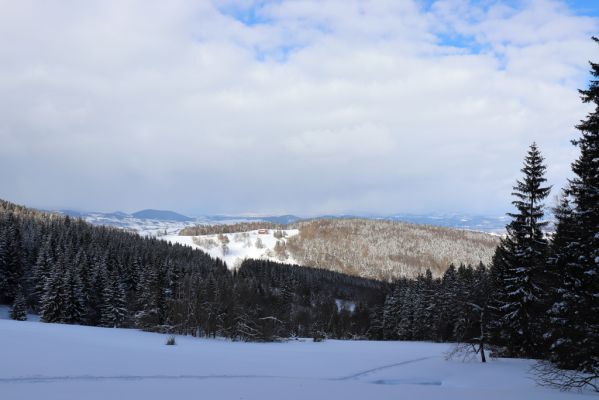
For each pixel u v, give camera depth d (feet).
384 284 444.55
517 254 97.50
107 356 64.59
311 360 90.58
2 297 244.63
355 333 318.86
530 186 98.73
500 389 57.62
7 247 251.19
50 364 51.88
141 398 38.37
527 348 96.32
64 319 196.44
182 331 162.71
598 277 67.41
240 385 49.78
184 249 515.50
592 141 66.23
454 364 85.30
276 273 495.82
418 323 237.66
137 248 376.68
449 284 218.79
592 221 66.74
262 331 173.06
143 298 204.33
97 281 227.40
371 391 50.19
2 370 45.85
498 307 100.83
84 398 36.68
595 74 61.31
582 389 57.21
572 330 70.69
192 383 48.80
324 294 449.06
